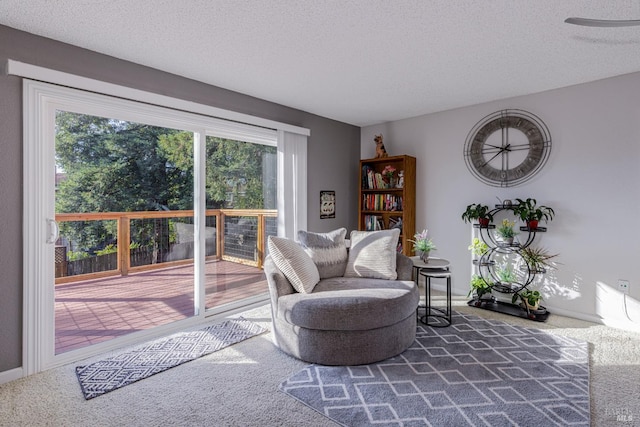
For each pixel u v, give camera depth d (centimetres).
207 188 326
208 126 318
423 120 425
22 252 216
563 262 324
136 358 240
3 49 207
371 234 313
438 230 413
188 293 314
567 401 185
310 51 246
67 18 201
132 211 279
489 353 244
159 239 295
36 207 221
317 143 426
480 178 377
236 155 350
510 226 346
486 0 182
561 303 327
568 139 320
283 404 186
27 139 216
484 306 346
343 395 193
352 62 266
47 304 229
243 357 242
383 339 233
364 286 265
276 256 262
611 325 298
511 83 313
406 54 251
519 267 353
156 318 294
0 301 208
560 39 226
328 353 227
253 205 366
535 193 340
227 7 190
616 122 294
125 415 177
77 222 249
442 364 228
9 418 174
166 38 227
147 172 285
